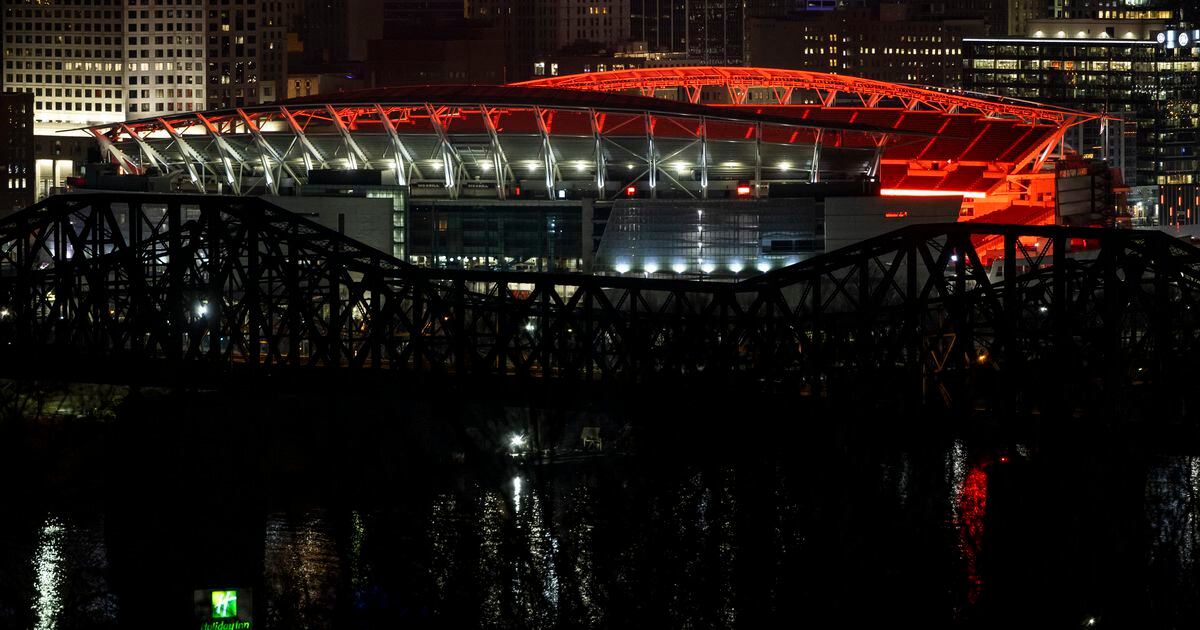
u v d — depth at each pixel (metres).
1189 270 169.00
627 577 176.62
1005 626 165.75
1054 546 169.75
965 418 176.38
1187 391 167.00
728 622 164.88
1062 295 168.62
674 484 193.50
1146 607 165.00
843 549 179.62
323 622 178.75
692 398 191.50
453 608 174.62
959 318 173.25
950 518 187.00
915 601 168.50
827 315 184.62
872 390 181.38
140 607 190.75
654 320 195.00
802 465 190.75
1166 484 188.75
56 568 198.62
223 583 199.12
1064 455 170.00
